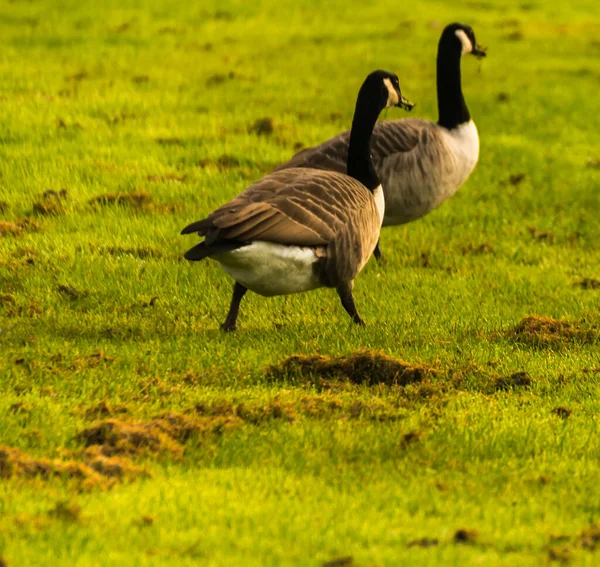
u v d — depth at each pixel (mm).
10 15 37594
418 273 16891
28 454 8508
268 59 33344
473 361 11984
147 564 6582
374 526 7477
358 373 11227
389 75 13758
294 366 11203
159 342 11914
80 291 13938
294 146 23625
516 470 8898
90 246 16031
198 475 8430
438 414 10055
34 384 10289
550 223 20906
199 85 29266
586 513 8086
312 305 14422
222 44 35375
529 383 11422
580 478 8789
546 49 37469
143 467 8359
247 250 11117
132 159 21609
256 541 7086
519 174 23578
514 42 38344
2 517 7234
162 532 7152
